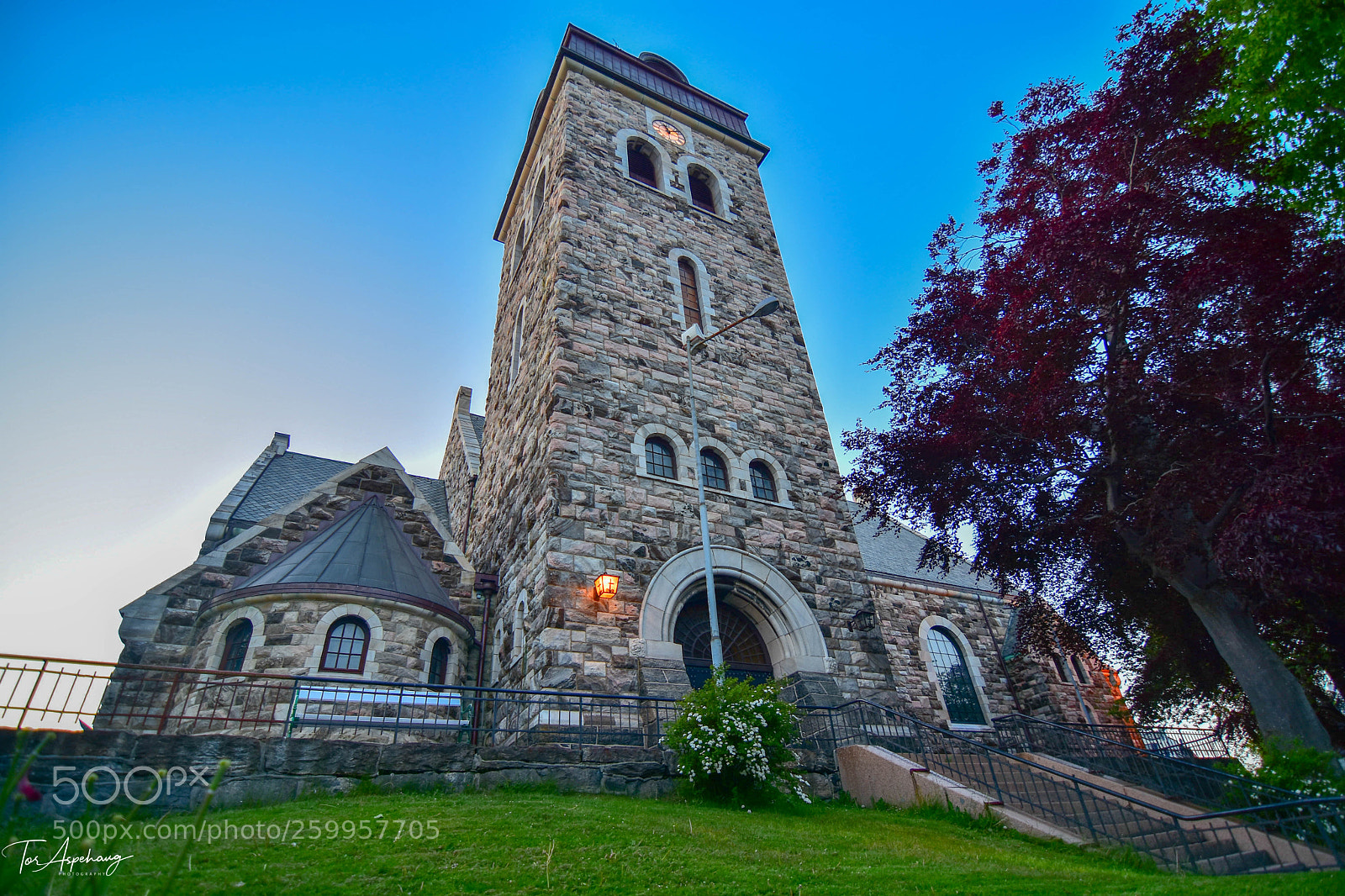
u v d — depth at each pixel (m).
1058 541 14.55
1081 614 15.71
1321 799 8.23
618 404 16.11
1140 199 12.17
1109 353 13.36
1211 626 12.27
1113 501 13.40
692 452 16.41
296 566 14.16
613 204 20.25
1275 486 10.16
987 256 15.23
